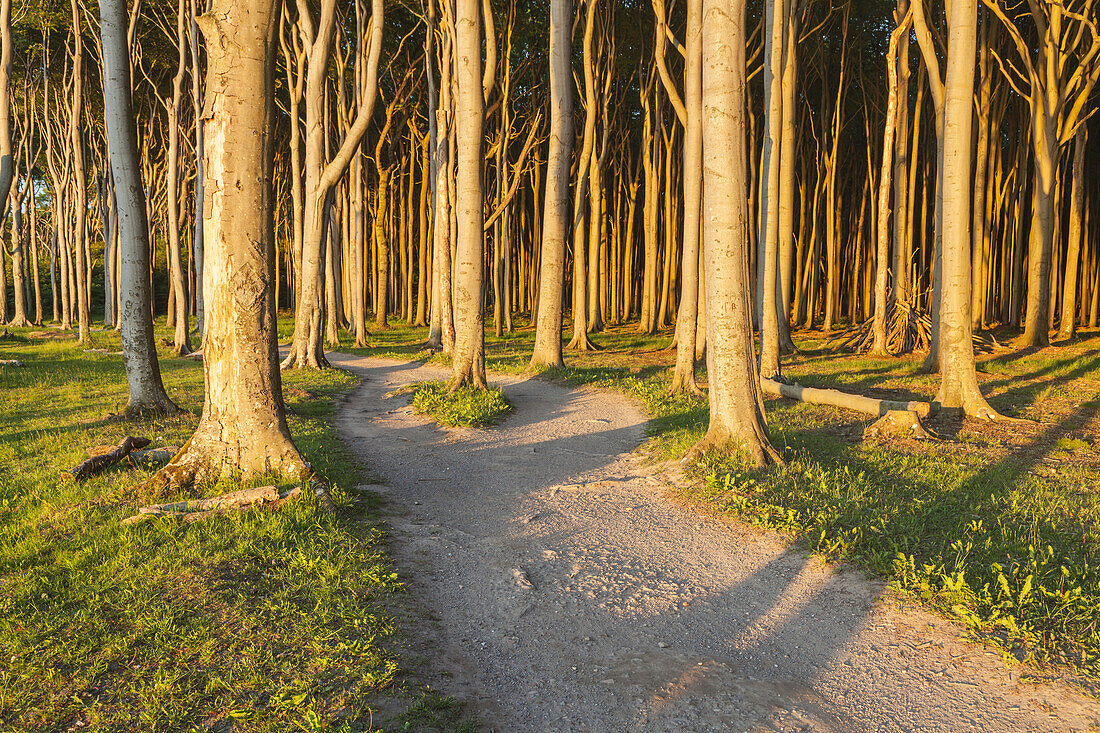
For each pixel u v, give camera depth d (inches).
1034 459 337.7
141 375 443.8
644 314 1176.8
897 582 188.2
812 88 1309.1
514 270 1708.9
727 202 327.0
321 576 189.9
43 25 1028.5
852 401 469.1
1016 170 1114.7
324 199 742.5
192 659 147.5
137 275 439.2
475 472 341.4
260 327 276.2
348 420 485.4
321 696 135.6
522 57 1165.7
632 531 247.4
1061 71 815.1
